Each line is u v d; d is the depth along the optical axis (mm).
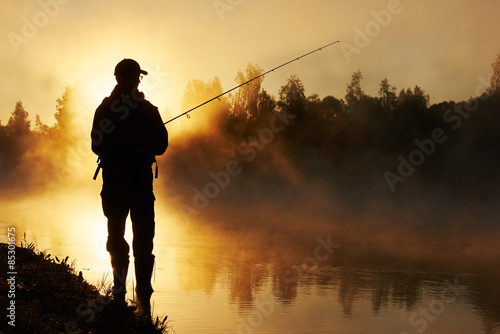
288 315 5559
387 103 56500
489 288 7297
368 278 7930
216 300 6160
